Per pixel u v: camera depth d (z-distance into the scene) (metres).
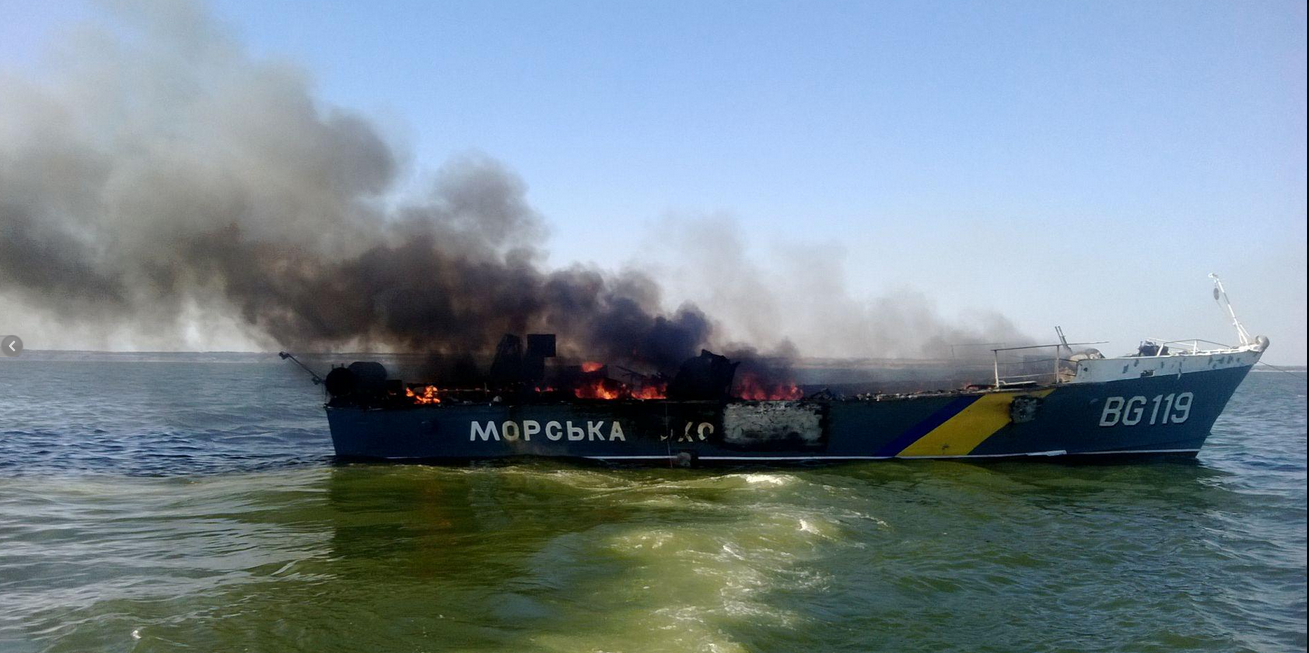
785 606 10.98
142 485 20.14
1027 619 11.07
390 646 9.42
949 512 17.14
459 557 13.13
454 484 19.97
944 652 9.90
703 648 9.30
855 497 18.27
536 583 11.71
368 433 24.09
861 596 11.62
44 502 17.67
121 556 13.35
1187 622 11.02
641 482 20.28
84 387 58.72
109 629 9.83
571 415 23.02
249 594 11.26
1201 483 20.52
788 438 22.45
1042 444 22.16
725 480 20.23
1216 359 22.05
